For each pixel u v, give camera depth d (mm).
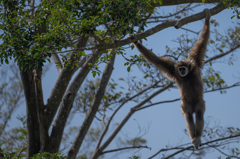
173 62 26578
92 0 16828
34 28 19594
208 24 25453
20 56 18078
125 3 15781
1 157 25547
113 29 17516
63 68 27375
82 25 15977
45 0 18219
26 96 25594
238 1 17984
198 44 25828
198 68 25922
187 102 25375
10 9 21672
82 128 28656
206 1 22359
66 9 16766
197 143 23156
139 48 25438
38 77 24203
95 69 20203
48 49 16938
